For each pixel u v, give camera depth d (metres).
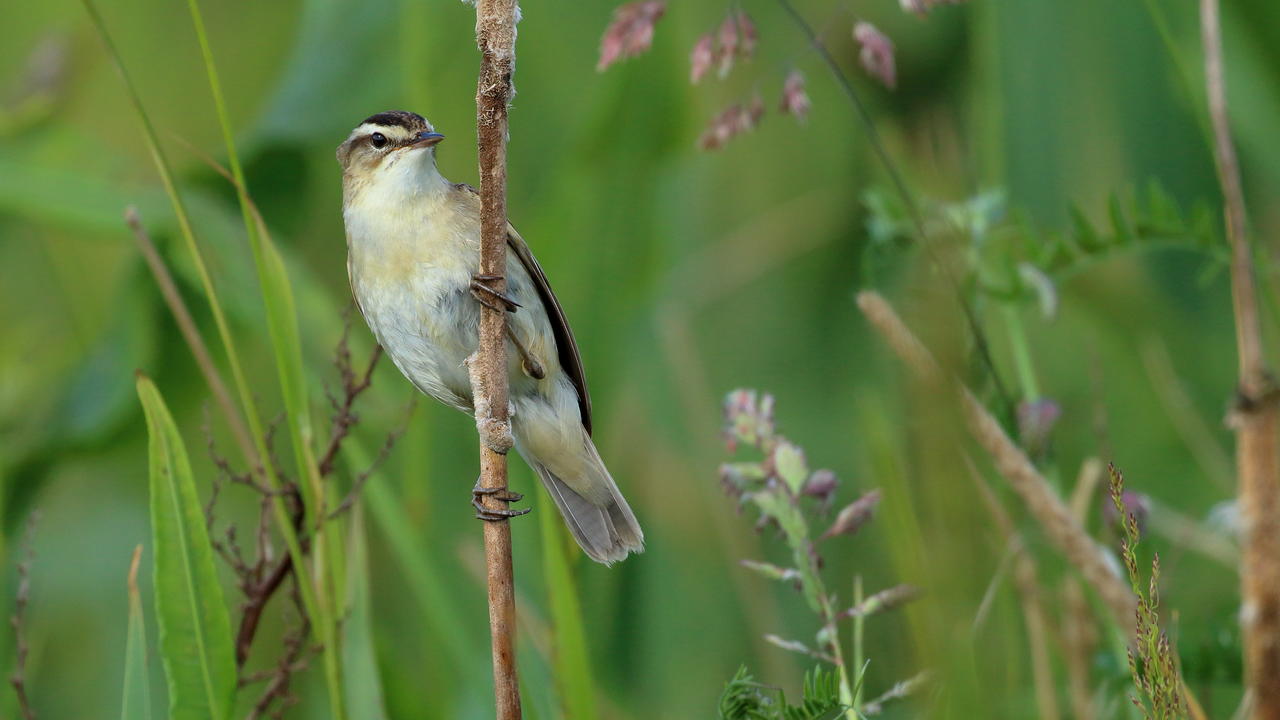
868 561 9.77
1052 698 7.10
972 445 7.29
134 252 10.71
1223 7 9.25
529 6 11.51
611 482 8.59
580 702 7.25
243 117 13.43
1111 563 6.72
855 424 11.31
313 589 7.26
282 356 7.17
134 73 13.34
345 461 9.98
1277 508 5.36
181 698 6.67
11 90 12.41
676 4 11.67
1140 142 10.54
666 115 11.75
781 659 9.12
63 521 11.84
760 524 6.48
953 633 6.74
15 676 7.98
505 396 6.30
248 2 13.73
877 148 7.20
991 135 9.48
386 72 11.40
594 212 11.59
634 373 11.86
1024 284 7.40
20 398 11.84
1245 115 9.41
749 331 12.41
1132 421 10.49
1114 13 10.49
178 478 6.73
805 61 11.69
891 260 8.91
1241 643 6.90
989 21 10.02
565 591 7.34
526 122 11.66
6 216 12.85
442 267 8.55
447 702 8.73
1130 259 10.73
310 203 11.70
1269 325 9.58
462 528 10.05
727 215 12.80
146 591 11.43
